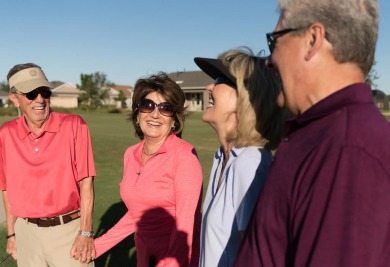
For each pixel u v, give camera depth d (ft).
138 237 9.71
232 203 5.87
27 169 10.45
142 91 9.46
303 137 4.05
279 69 4.52
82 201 10.58
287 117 5.91
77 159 10.54
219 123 6.67
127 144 49.47
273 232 4.13
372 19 3.98
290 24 4.25
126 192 9.56
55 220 10.61
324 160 3.61
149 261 9.64
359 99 3.84
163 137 9.34
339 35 3.93
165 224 9.25
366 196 3.34
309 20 4.08
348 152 3.48
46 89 10.36
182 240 8.57
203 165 35.60
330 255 3.37
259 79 5.89
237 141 6.12
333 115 3.86
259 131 5.89
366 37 3.94
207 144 51.62
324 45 4.04
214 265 6.05
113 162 37.42
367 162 3.41
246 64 6.01
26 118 10.43
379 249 3.32
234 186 5.76
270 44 4.68
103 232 18.43
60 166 10.45
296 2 4.21
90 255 10.09
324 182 3.54
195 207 8.75
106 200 23.50
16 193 10.63
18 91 10.10
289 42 4.31
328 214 3.43
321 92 4.12
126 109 203.62
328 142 3.68
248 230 4.66
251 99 5.91
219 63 6.49
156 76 9.58
